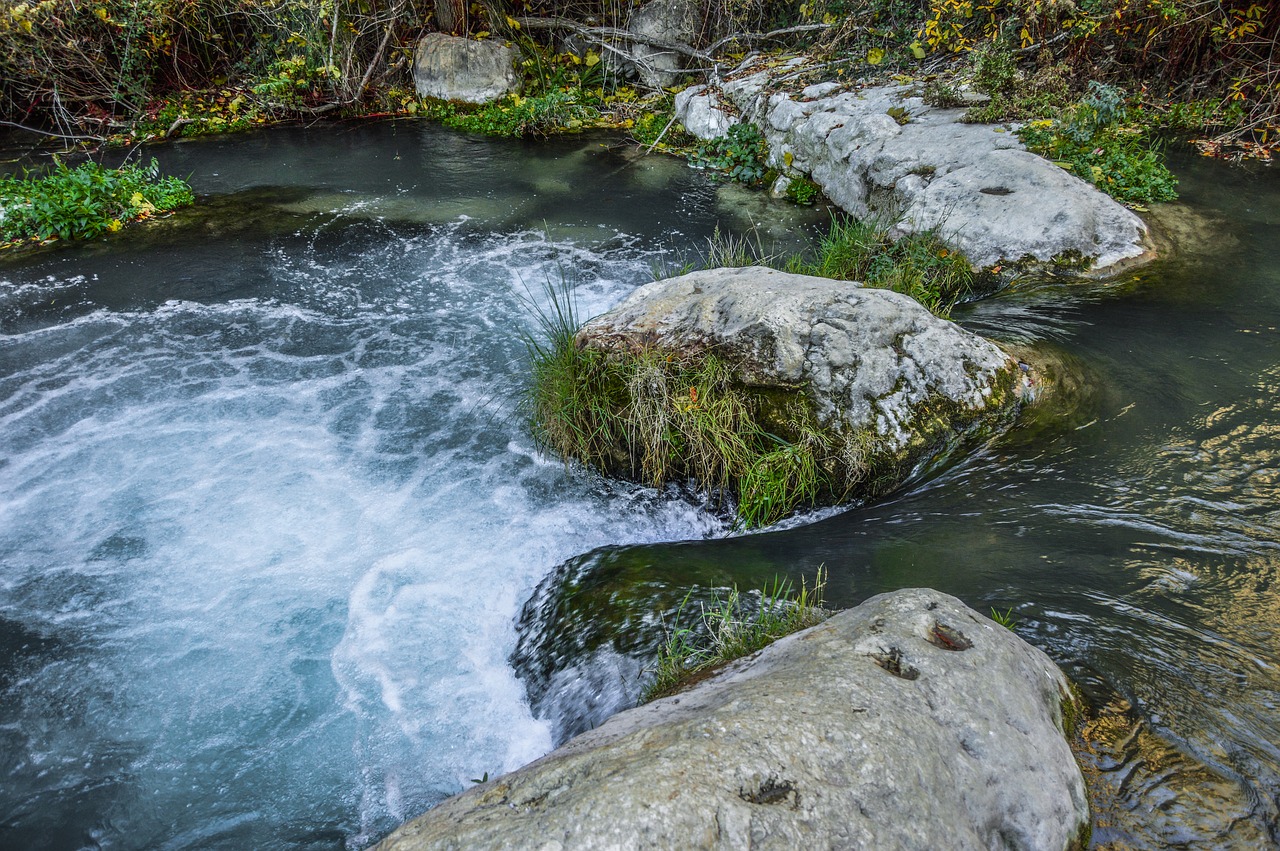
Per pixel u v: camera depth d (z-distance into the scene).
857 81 10.80
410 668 4.02
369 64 14.07
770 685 2.35
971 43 10.63
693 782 1.88
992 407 4.96
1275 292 6.36
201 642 4.21
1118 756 2.59
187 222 9.38
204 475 5.46
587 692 3.54
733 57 13.34
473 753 3.56
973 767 2.21
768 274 5.61
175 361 6.75
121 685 3.97
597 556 4.44
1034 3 9.35
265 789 3.46
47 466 5.54
